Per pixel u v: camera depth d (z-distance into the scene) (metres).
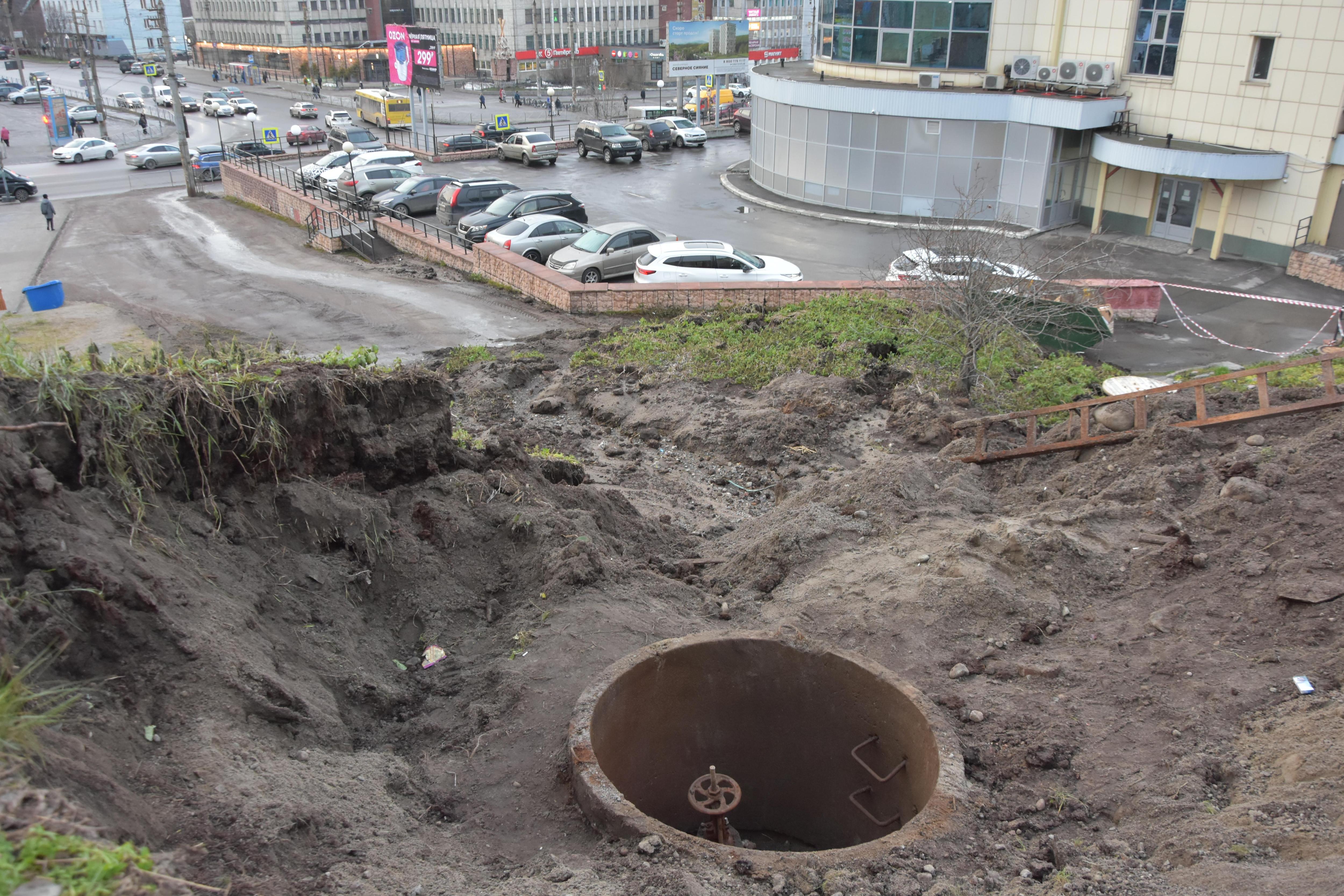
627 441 13.76
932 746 5.71
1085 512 8.52
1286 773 5.16
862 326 17.00
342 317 19.56
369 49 80.62
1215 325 20.80
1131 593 7.51
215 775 4.50
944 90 28.47
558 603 7.28
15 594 4.68
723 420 13.90
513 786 5.45
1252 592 6.98
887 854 4.83
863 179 30.44
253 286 21.81
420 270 23.58
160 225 28.48
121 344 16.77
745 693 6.74
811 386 14.68
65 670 4.69
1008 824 5.24
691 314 18.98
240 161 35.03
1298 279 24.27
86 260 24.16
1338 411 9.20
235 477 6.79
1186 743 5.72
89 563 4.93
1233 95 25.09
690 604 7.90
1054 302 16.19
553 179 35.78
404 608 7.16
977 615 7.39
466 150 40.34
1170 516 8.27
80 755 4.11
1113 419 10.64
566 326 19.16
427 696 6.39
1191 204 26.73
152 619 5.08
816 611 7.66
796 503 10.31
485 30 80.94
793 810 7.16
